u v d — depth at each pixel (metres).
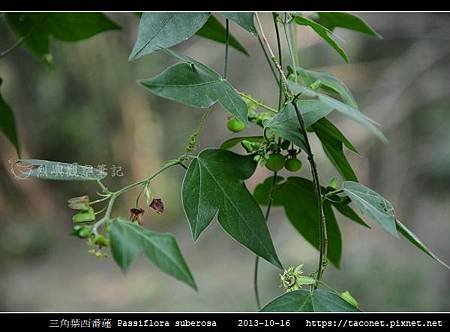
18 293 2.04
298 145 0.40
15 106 2.14
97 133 2.17
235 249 1.95
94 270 2.10
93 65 2.03
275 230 1.66
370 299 1.37
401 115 1.45
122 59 2.01
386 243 1.44
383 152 1.44
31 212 2.26
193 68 0.40
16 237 2.21
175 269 0.33
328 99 0.37
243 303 1.61
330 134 0.44
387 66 1.52
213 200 0.41
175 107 2.15
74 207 0.38
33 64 2.10
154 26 0.40
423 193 1.44
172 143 2.14
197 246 2.01
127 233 0.34
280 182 0.50
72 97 2.13
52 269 2.14
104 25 0.57
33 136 2.18
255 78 1.61
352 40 1.52
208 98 0.39
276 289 1.56
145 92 2.12
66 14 0.56
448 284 1.38
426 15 1.51
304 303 0.40
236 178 0.42
